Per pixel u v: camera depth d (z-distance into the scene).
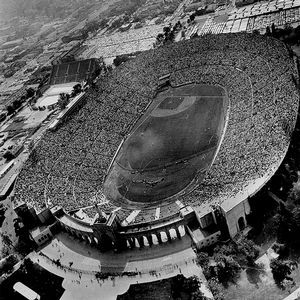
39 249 166.50
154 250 148.25
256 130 178.75
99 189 187.50
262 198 148.12
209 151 192.12
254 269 129.00
